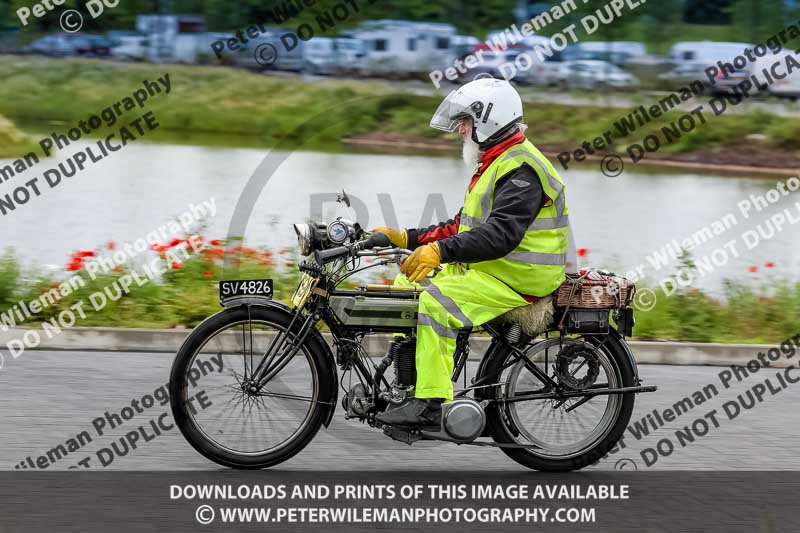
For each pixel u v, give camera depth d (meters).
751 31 67.75
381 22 68.06
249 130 63.81
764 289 20.67
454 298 10.55
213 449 10.74
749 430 13.19
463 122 10.82
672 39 67.81
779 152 57.91
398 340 10.84
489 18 68.62
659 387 15.34
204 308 17.78
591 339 11.16
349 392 10.84
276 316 10.77
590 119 62.38
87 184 36.50
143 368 15.17
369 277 20.61
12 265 19.06
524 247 10.68
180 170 41.91
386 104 62.50
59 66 70.00
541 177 10.61
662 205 38.03
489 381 11.02
